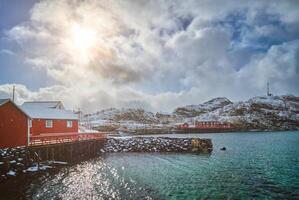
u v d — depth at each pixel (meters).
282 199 20.84
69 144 39.06
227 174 29.92
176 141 55.28
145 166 35.38
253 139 82.75
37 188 23.64
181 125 131.75
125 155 47.62
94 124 117.75
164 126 129.00
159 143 55.09
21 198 20.88
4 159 26.39
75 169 32.78
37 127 41.56
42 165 31.42
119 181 26.62
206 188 23.92
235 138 87.69
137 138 58.12
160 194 22.12
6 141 29.20
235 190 23.28
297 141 74.44
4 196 21.25
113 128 109.12
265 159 41.34
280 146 60.91
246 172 31.05
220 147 59.06
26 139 31.91
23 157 29.31
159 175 29.47
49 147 33.81
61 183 25.56
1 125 28.64
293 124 160.38
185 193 22.39
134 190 23.36
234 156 44.94
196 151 51.97
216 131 129.75
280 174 29.83
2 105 28.81
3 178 25.77
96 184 25.42
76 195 21.84
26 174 28.20
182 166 35.34
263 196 21.55
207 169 33.03
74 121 51.00
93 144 49.31
